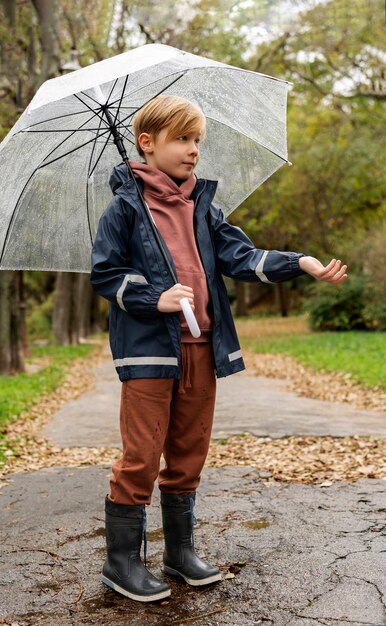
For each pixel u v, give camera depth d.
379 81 20.09
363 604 2.76
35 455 6.59
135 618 2.74
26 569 3.37
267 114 3.17
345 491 4.58
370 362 13.77
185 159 2.87
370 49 19.12
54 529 4.02
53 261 3.27
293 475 5.18
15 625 2.75
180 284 2.69
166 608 2.82
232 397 10.20
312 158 25.97
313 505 4.26
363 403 9.48
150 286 2.68
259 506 4.29
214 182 2.97
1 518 4.33
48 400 11.33
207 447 3.04
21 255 3.20
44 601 2.97
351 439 6.63
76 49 14.27
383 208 27.72
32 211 3.16
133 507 2.91
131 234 2.84
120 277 2.73
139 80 2.99
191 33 15.23
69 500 4.70
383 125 24.38
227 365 2.87
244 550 3.46
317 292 25.41
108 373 15.71
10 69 14.95
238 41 15.88
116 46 15.20
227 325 2.93
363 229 26.48
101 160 3.25
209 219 3.02
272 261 2.82
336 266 2.70
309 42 18.48
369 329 24.19
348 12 18.06
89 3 14.67
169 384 2.83
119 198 2.85
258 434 7.07
